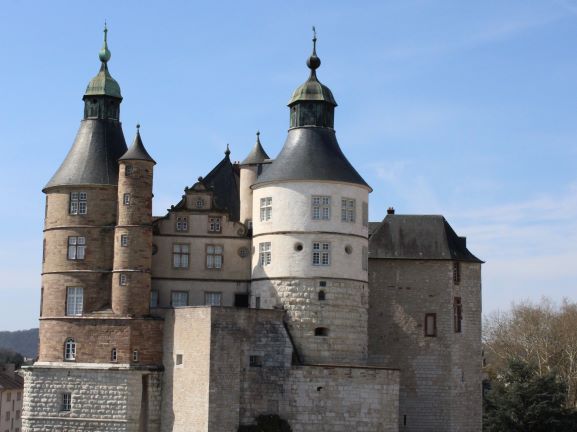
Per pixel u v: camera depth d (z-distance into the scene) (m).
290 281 73.94
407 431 84.06
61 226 76.25
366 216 77.75
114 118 80.06
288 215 74.75
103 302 75.19
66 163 78.06
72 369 73.62
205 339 70.00
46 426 73.50
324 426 70.69
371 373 71.62
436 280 85.75
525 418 89.19
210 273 79.38
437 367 84.69
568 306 128.62
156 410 73.44
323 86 78.38
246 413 70.56
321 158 75.81
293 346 72.62
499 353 124.88
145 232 75.00
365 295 76.38
